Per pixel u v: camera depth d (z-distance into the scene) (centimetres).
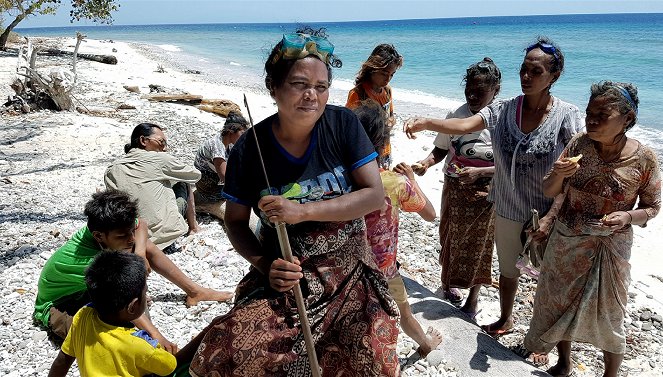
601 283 396
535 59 409
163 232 577
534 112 435
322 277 276
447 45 5272
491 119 448
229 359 272
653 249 752
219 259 579
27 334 429
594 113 359
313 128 268
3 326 439
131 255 333
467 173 491
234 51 5575
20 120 1180
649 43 4681
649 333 544
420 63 3678
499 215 464
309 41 249
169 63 3816
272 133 271
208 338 280
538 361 477
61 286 428
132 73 2666
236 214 284
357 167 268
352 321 278
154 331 386
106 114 1341
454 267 523
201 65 3938
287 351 273
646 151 374
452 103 2138
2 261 545
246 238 284
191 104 1625
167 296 500
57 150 986
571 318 409
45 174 840
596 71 2955
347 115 271
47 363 400
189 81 2559
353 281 282
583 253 395
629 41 4981
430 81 2809
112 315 324
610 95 354
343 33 9175
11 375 385
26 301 473
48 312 428
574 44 4712
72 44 4634
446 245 532
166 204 591
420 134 1404
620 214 376
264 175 271
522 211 449
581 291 402
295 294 262
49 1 2892
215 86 2394
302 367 275
